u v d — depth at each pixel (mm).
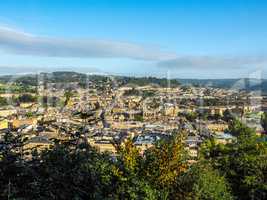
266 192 13422
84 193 5941
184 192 9000
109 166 8141
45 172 5715
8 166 5582
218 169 14125
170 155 8977
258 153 14750
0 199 5312
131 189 8148
